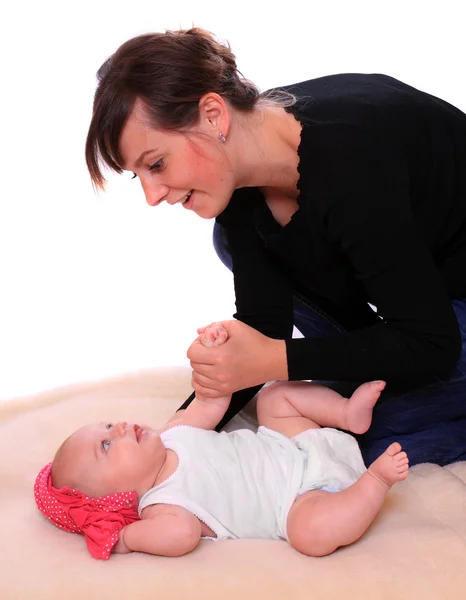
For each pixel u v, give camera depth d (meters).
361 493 1.40
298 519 1.44
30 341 2.85
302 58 3.33
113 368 2.69
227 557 1.41
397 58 3.32
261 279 1.78
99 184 1.46
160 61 1.35
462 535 1.46
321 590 1.30
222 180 1.45
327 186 1.42
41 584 1.34
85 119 3.42
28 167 3.43
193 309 3.02
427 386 1.73
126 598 1.30
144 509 1.50
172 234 3.42
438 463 1.75
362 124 1.44
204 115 1.39
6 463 1.77
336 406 1.68
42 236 3.36
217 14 3.30
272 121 1.48
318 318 1.95
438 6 3.28
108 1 3.34
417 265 1.42
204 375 1.51
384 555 1.39
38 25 3.35
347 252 1.46
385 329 1.48
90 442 1.56
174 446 1.59
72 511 1.48
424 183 1.54
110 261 3.27
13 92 3.40
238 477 1.55
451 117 1.61
